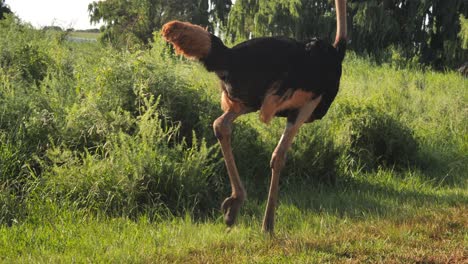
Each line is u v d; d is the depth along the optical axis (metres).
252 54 4.77
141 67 7.01
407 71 16.69
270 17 20.27
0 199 5.46
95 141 6.49
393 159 8.66
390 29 20.73
